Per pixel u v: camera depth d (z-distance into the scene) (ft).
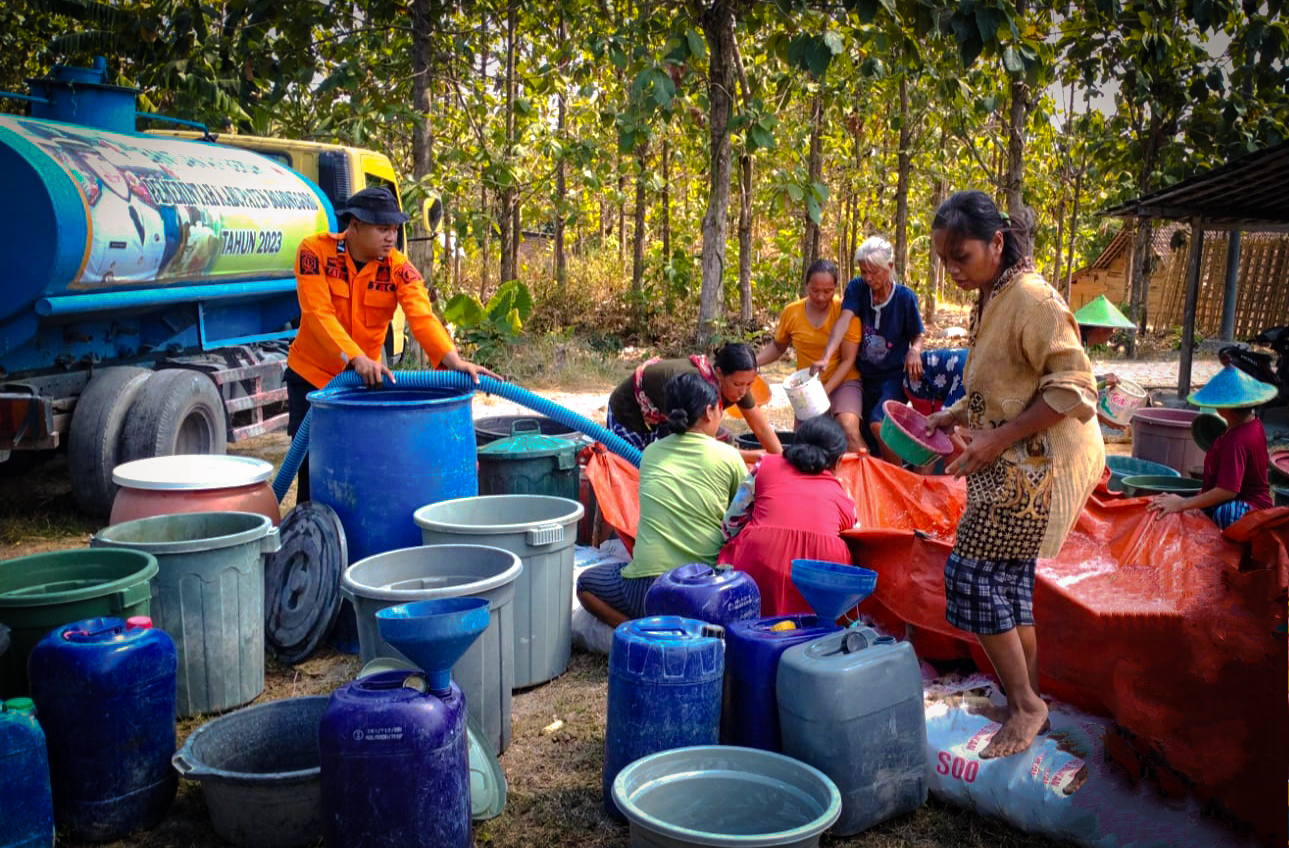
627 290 59.47
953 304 94.94
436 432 14.05
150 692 9.96
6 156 18.17
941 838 9.71
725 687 10.52
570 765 11.32
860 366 19.66
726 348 15.35
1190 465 21.88
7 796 8.86
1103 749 9.66
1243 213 32.94
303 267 15.51
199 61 34.65
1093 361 51.24
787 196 41.98
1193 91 42.06
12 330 18.99
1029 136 64.90
